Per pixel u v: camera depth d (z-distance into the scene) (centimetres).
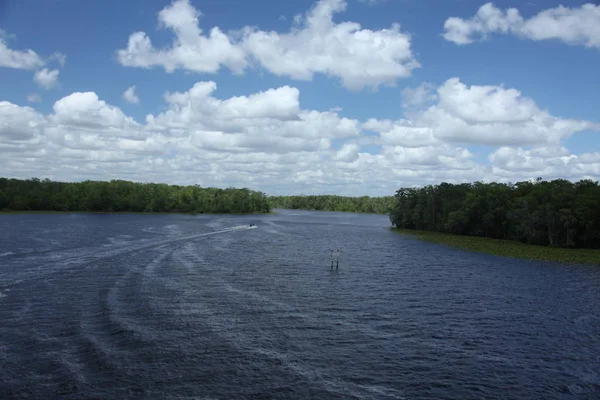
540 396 2758
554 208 11306
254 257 8175
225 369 2928
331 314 4353
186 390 2611
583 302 5169
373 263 7912
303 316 4241
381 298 5112
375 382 2858
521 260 8819
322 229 16612
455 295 5388
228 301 4675
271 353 3247
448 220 14762
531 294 5553
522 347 3591
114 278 5562
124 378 2709
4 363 2833
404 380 2906
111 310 4094
